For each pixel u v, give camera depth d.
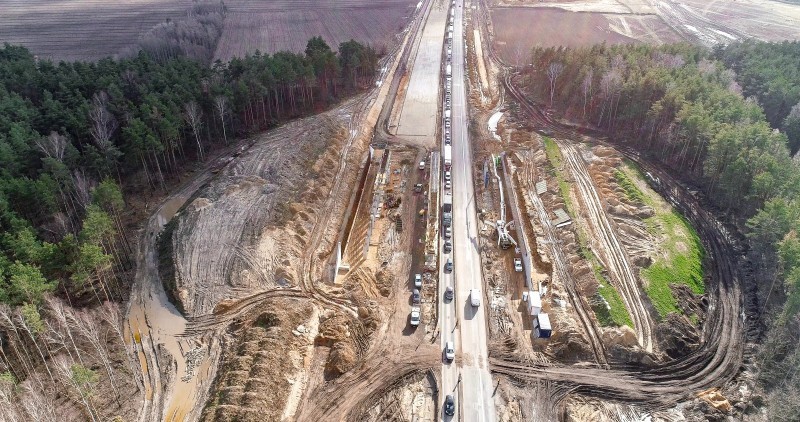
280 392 51.19
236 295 63.69
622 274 65.50
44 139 74.00
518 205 83.56
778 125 98.19
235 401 48.72
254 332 56.69
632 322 58.88
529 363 55.34
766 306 61.62
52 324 54.66
